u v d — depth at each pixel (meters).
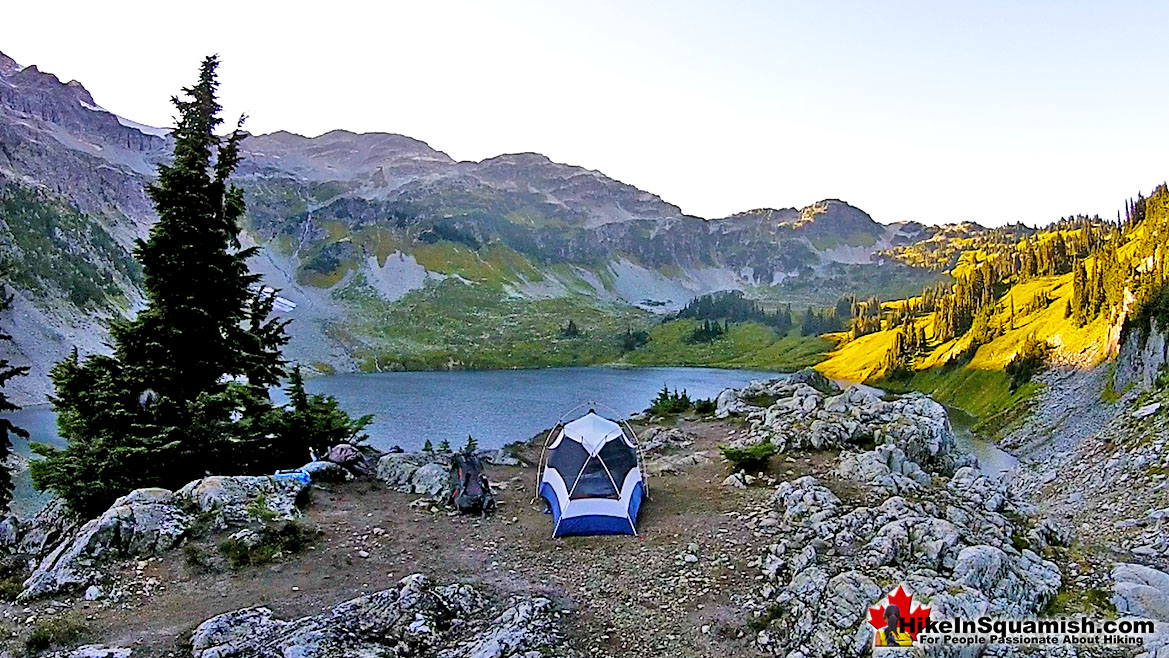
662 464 23.48
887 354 143.25
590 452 18.31
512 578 14.32
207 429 20.36
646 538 16.50
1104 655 11.61
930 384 110.94
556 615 12.45
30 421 77.81
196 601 12.99
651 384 136.88
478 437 69.31
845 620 11.67
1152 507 31.95
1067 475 44.41
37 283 142.38
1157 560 24.28
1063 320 87.88
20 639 11.39
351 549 15.75
